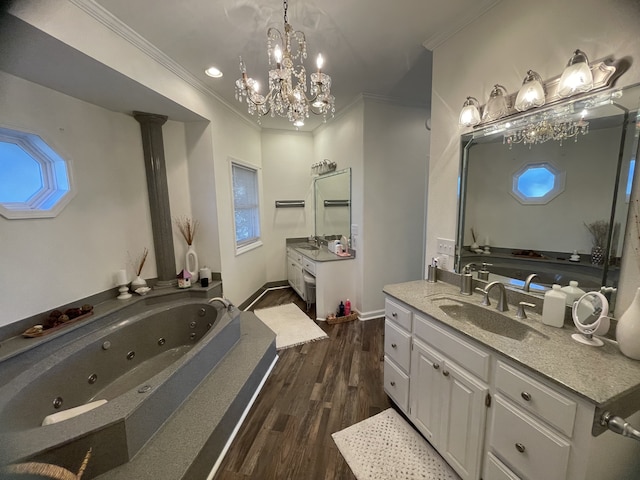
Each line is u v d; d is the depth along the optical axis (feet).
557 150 4.49
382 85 9.16
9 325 5.97
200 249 10.37
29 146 6.54
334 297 11.34
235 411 5.77
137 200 9.23
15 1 4.22
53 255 6.84
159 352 8.48
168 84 7.54
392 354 6.21
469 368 4.21
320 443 5.43
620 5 3.57
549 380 3.10
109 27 5.65
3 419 4.43
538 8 4.52
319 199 14.67
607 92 3.75
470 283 5.88
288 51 5.32
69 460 3.87
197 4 5.26
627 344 3.36
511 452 3.62
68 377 6.04
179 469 4.20
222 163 10.56
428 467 4.87
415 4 5.33
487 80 5.45
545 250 4.78
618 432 2.68
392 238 11.14
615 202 3.82
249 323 9.48
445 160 6.54
